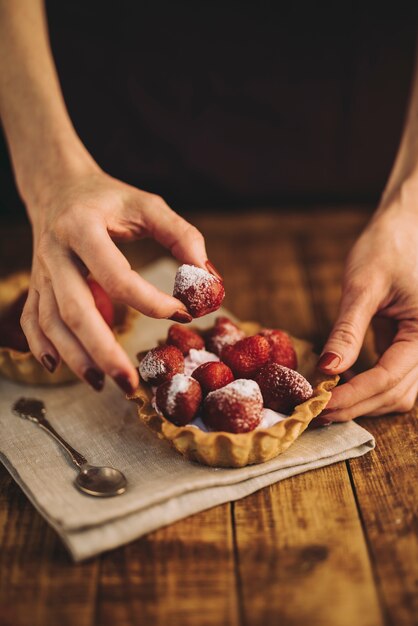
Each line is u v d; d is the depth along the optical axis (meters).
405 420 0.52
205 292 0.48
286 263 0.77
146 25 0.85
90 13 0.84
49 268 0.48
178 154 0.92
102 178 0.55
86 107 0.89
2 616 0.40
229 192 0.95
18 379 0.56
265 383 0.48
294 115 0.90
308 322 0.66
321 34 0.85
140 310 0.47
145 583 0.41
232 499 0.45
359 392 0.50
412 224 0.56
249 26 0.85
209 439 0.45
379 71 0.87
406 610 0.39
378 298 0.54
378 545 0.43
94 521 0.42
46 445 0.50
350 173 0.94
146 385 0.50
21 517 0.45
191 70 0.87
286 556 0.42
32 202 0.56
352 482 0.47
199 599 0.40
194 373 0.49
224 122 0.90
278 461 0.47
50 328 0.47
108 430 0.51
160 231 0.53
